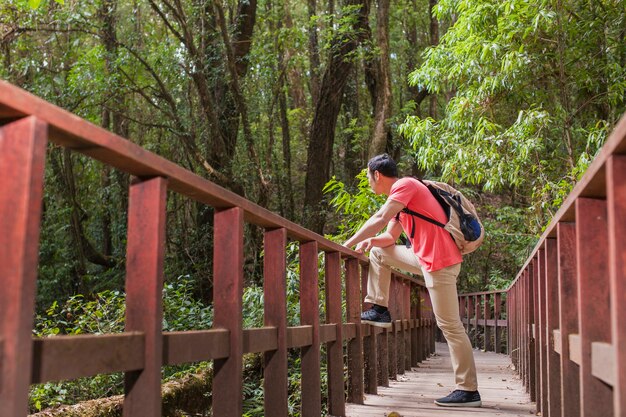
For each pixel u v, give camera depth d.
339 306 4.30
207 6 13.16
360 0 14.56
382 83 13.58
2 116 1.30
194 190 2.13
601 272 2.10
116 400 4.45
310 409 3.58
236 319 2.44
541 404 4.16
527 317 5.57
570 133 8.90
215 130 12.53
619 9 8.48
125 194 16.23
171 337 1.97
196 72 12.22
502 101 10.02
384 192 4.61
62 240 15.64
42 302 15.01
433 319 11.44
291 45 15.43
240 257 2.48
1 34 12.73
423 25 21.41
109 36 12.92
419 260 4.54
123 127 16.59
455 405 4.65
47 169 15.31
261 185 12.79
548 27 8.19
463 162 9.02
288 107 21.44
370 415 4.28
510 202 16.48
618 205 1.58
